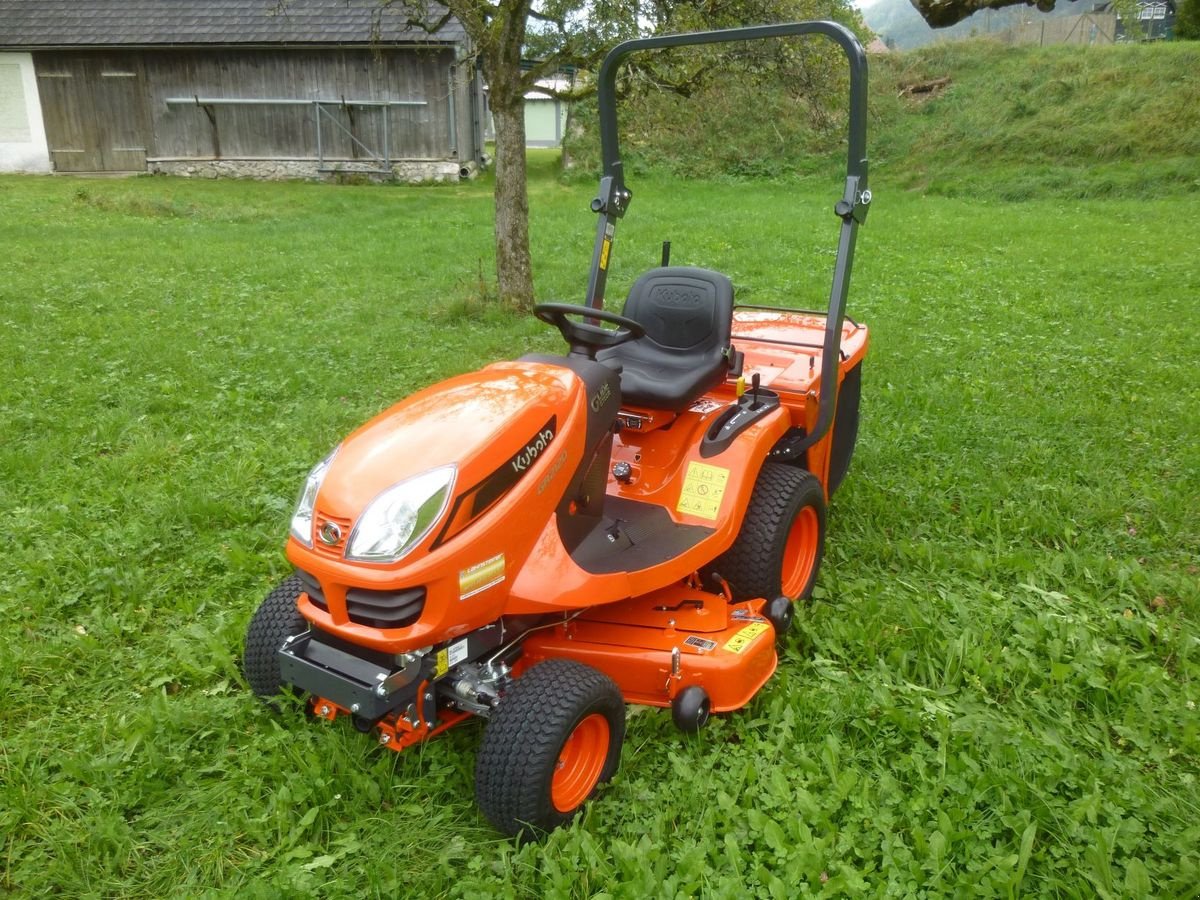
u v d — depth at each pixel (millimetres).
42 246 13242
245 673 3332
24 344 8094
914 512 5125
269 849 2838
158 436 6078
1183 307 10219
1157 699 3520
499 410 3016
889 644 3846
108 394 6906
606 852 2795
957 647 3713
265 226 16078
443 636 2795
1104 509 5094
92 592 4254
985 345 8641
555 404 3137
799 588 4238
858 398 5320
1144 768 3199
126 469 5535
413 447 2887
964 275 12195
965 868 2740
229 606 4172
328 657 2959
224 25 23641
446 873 2730
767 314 5473
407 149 23906
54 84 24078
